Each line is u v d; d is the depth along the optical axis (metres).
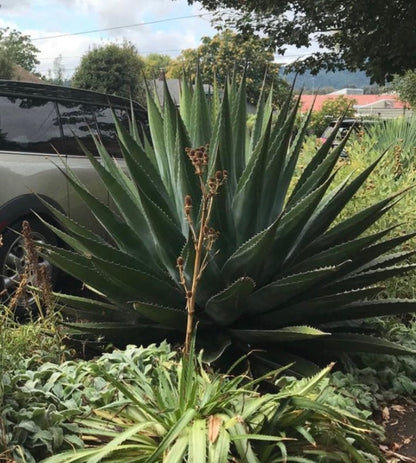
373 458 2.93
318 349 3.90
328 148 4.18
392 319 4.76
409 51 10.83
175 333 3.97
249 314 3.86
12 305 3.46
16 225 5.70
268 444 2.61
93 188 6.68
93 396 2.92
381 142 9.08
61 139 6.46
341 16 11.20
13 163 5.73
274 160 3.78
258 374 3.67
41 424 2.62
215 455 2.34
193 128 4.09
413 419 3.62
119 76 38.12
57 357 3.65
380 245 3.95
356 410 3.15
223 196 3.54
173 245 3.70
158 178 4.03
